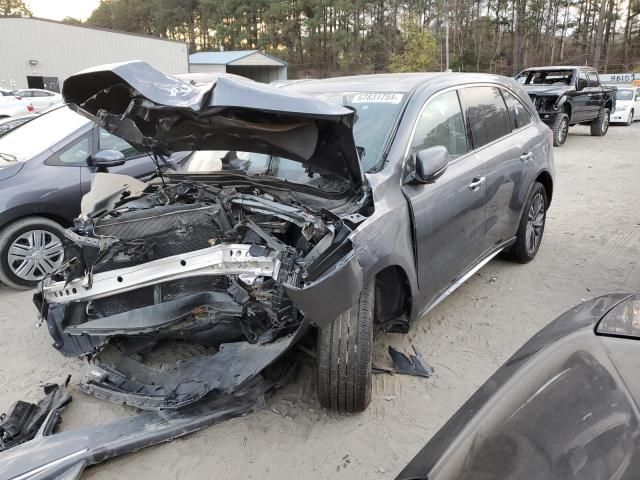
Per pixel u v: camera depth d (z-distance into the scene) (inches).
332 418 120.0
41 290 121.1
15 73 1332.4
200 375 115.0
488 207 165.3
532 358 73.4
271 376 126.3
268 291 105.0
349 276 98.4
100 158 193.6
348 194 120.7
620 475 49.7
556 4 2244.1
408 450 110.5
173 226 111.1
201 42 3206.2
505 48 2281.0
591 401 60.2
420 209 129.9
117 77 103.9
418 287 131.7
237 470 106.0
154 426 112.7
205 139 117.8
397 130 135.9
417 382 132.7
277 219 110.5
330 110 100.1
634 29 2274.9
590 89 621.6
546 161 207.0
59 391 129.2
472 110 167.6
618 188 354.9
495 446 59.5
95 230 115.9
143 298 114.5
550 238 246.5
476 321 164.2
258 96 99.3
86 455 103.2
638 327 72.7
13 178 192.5
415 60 1524.4
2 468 100.3
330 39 2459.4
